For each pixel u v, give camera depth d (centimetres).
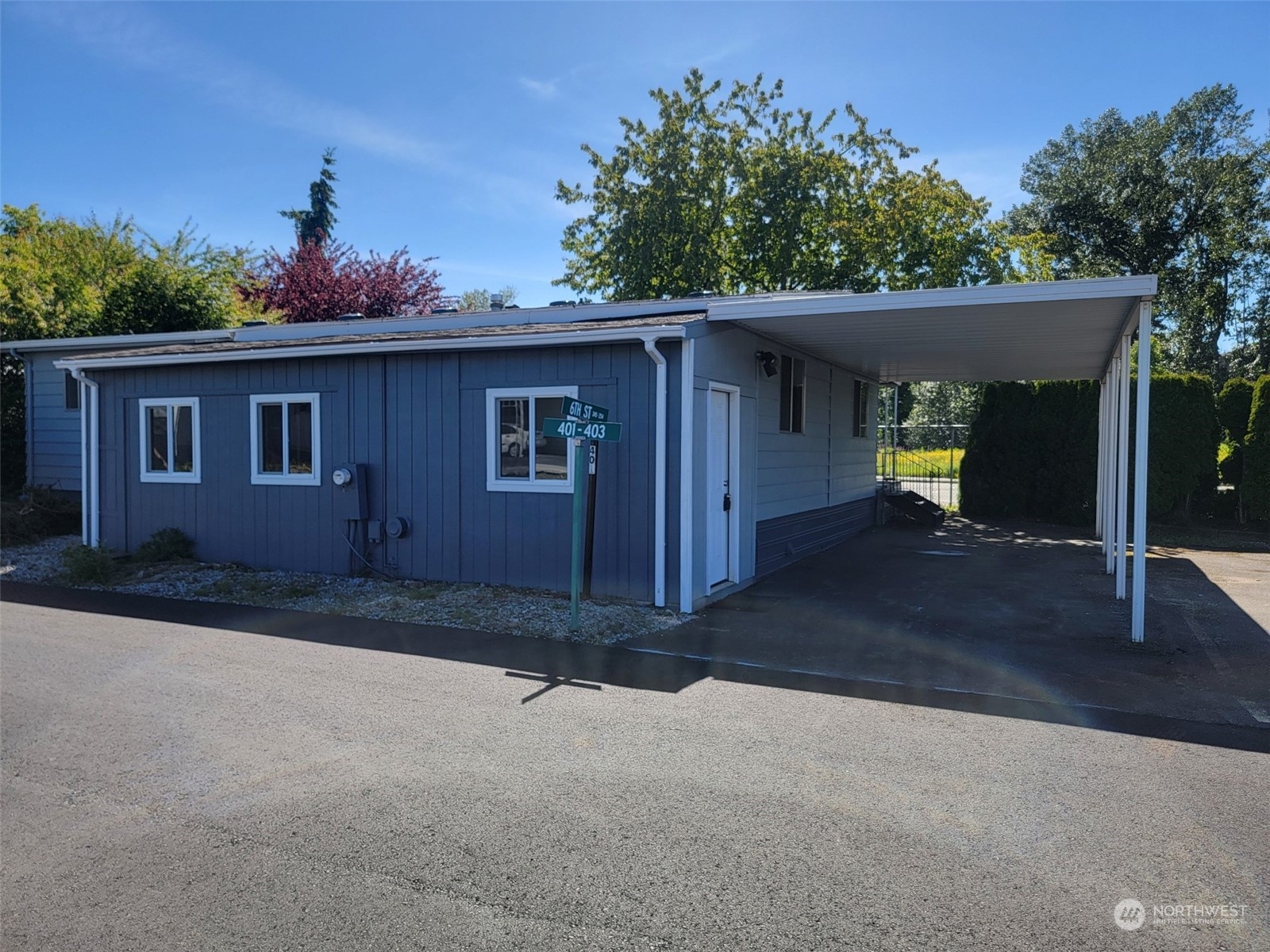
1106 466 1445
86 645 729
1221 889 337
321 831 391
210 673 645
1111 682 620
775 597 934
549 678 628
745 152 2408
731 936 308
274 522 1091
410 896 337
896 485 1941
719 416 963
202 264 2508
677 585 859
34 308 1872
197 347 1211
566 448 914
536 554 936
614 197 2434
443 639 743
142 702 577
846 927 313
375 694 591
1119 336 990
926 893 335
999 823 394
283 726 529
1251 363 3434
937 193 2242
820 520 1356
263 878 352
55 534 1407
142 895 341
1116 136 3606
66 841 387
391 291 2875
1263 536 1562
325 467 1054
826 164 2298
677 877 349
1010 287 746
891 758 472
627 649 713
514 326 1127
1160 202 3359
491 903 331
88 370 1213
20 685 617
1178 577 1099
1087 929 311
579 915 322
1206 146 3478
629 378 876
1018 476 1850
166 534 1137
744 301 909
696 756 477
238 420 1111
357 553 1030
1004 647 720
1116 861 360
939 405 4188
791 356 1180
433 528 994
